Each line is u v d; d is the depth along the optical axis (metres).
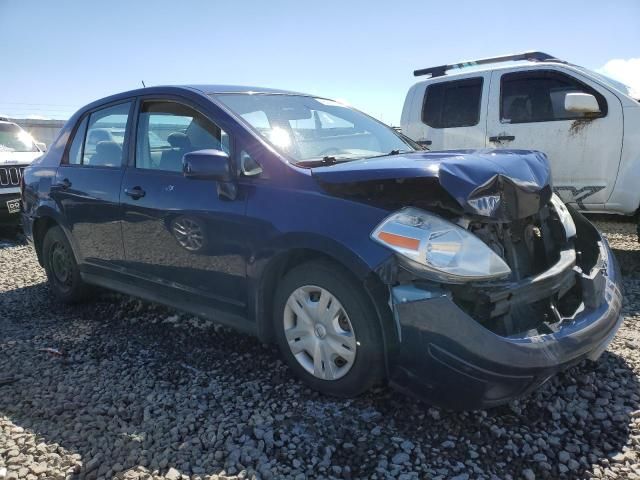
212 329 3.95
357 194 2.65
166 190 3.48
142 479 2.29
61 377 3.27
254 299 3.04
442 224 2.44
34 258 6.91
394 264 2.44
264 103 3.62
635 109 5.36
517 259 2.81
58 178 4.46
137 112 3.90
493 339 2.31
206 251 3.24
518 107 6.07
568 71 5.76
